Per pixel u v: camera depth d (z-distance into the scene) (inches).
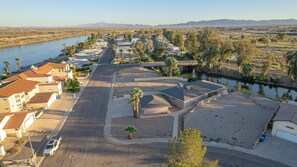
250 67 3090.6
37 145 1405.0
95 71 3533.5
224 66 3821.4
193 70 3740.2
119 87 2652.6
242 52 3206.2
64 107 2023.9
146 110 1824.6
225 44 3538.4
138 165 1195.3
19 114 1622.8
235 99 2192.4
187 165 787.4
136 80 2952.8
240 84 3019.2
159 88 2593.5
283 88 2775.6
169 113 1865.2
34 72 2534.5
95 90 2534.5
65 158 1274.6
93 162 1232.2
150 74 3331.7
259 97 2260.1
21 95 1966.0
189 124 1656.0
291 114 1489.9
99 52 5457.7
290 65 2645.2
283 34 6456.7
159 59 4517.7
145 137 1482.5
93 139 1475.1
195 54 4471.0
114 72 3457.2
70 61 4060.0
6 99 1823.3
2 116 1520.7
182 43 5812.0
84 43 6250.0
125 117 1800.0
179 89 2151.8
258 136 1476.4
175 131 1552.7
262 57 4281.5
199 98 2102.6
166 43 6801.2
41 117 1812.3
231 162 1205.1
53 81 2469.2
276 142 1396.4
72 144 1419.8
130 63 4084.6
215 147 1347.2
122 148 1362.0
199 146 821.2
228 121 1701.5
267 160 1221.7
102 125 1670.8
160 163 1209.4
